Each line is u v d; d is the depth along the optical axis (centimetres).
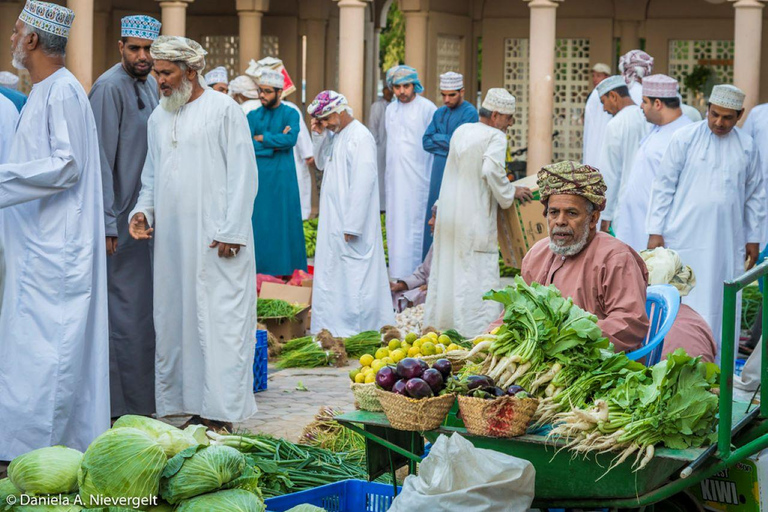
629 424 353
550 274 461
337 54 2089
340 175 916
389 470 433
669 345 549
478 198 902
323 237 927
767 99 1877
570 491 372
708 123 790
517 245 915
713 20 1877
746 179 810
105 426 554
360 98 1538
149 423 411
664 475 363
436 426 384
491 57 1961
